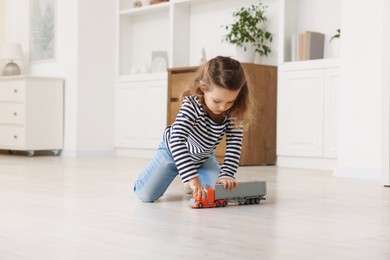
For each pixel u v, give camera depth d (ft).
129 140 18.74
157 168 6.77
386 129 9.90
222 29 17.15
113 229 5.03
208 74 5.66
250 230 5.06
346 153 11.84
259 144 15.11
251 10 16.33
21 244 4.32
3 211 6.15
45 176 10.89
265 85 15.17
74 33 18.57
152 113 17.85
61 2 19.04
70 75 18.74
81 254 3.97
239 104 6.18
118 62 19.35
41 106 18.48
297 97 14.46
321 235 4.87
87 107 18.75
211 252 4.08
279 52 14.92
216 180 6.80
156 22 19.16
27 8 20.40
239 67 5.72
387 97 10.02
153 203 6.96
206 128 6.28
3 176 10.82
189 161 6.16
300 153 14.38
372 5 11.44
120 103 19.13
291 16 15.14
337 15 14.56
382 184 9.79
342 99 11.94
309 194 8.23
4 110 18.90
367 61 11.55
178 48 17.75
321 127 13.94
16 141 18.47
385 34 10.26
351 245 4.44
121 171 12.30
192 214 6.00
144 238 4.59
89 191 8.29
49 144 18.66
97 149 19.01
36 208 6.42
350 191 8.77
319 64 13.94
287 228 5.20
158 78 17.65
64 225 5.24
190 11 18.02
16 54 19.60
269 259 3.90
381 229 5.24
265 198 7.54
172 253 4.02
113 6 19.42
